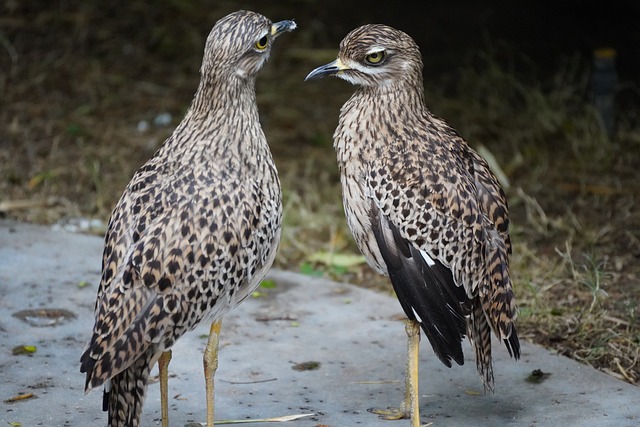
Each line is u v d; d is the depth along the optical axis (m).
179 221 8.24
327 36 19.25
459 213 9.09
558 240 13.52
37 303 11.38
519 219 14.16
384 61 9.47
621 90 17.58
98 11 19.55
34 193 14.60
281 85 18.00
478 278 9.15
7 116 16.64
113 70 18.20
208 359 8.66
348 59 9.57
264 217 8.64
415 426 9.02
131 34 19.11
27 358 10.27
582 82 17.39
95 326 8.05
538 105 16.69
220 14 19.64
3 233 13.20
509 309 9.16
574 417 9.31
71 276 12.05
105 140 16.16
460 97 17.47
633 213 14.15
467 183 9.23
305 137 16.64
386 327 11.10
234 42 8.66
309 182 15.26
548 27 19.53
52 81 17.72
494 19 19.83
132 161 15.62
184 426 9.18
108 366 7.80
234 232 8.38
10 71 17.75
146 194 8.45
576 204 14.48
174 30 19.25
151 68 18.38
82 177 15.05
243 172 8.67
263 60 8.89
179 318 8.15
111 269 8.23
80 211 14.21
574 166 15.52
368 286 12.51
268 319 11.26
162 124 16.78
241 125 8.74
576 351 10.72
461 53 18.78
